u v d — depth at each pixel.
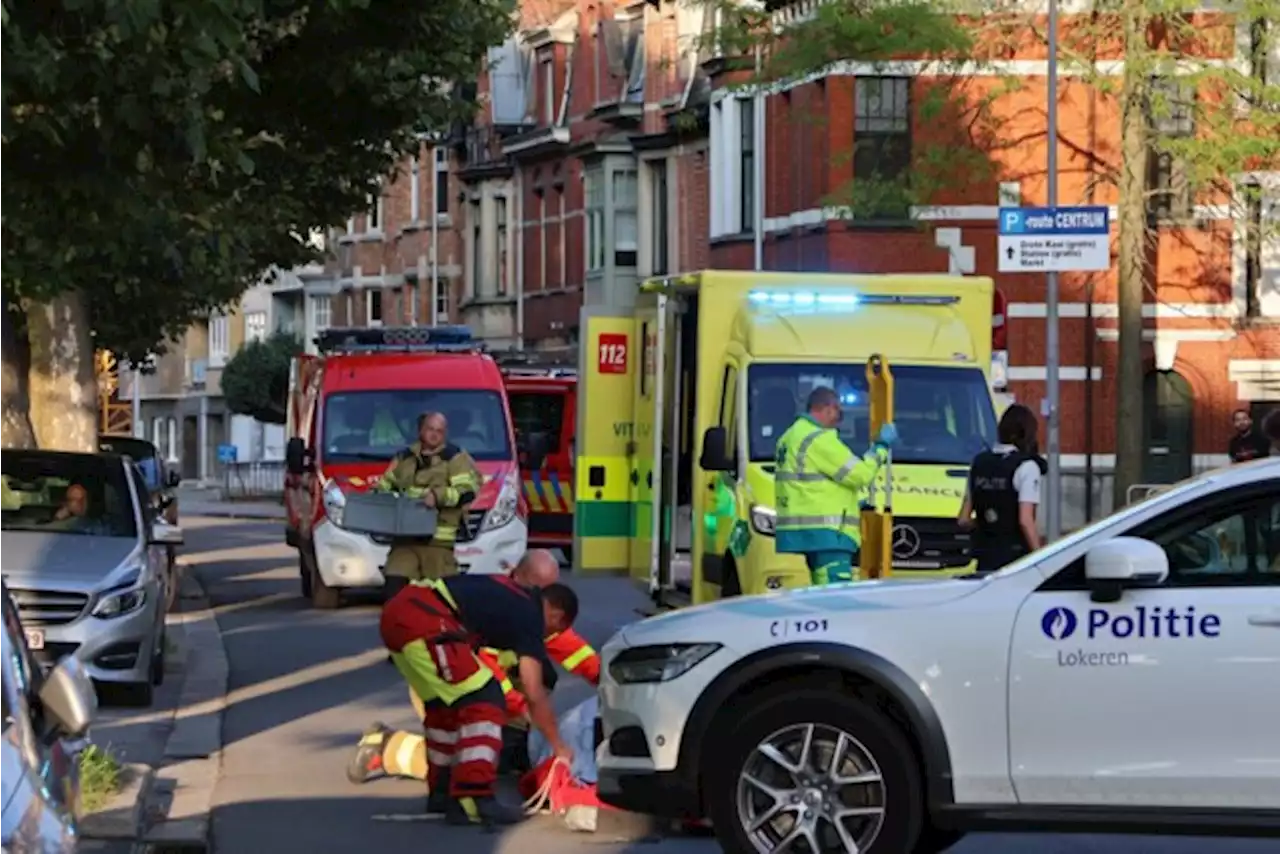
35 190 22.28
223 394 121.62
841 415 26.34
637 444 31.95
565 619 19.45
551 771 18.94
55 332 46.56
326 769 21.92
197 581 48.94
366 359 42.09
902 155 64.12
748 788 15.22
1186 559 14.66
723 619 15.41
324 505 40.62
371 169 39.72
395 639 18.73
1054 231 33.88
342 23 31.17
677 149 82.50
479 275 101.06
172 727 24.77
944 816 14.77
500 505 40.16
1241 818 14.39
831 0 51.41
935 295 29.28
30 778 9.40
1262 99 52.59
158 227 24.44
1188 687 14.42
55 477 28.23
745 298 28.81
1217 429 66.81
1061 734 14.59
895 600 15.10
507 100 97.31
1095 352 65.38
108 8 19.47
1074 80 63.00
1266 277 66.50
